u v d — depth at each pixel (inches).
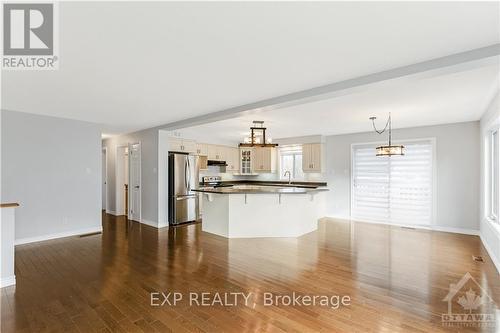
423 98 140.9
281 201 203.9
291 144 307.6
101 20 67.2
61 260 147.3
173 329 84.7
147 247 172.6
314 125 227.0
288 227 204.2
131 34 74.5
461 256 155.9
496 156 168.4
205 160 291.6
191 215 256.8
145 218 247.1
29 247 171.0
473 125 206.8
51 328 85.0
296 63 95.4
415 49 84.4
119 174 288.8
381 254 159.2
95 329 84.5
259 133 280.2
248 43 80.7
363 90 114.3
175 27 71.2
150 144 240.8
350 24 70.1
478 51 83.4
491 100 144.6
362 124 221.3
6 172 168.4
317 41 79.4
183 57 90.0
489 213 176.4
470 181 208.2
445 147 219.0
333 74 106.0
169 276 125.6
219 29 72.5
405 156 241.1
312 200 223.3
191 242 184.9
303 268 136.1
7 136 168.7
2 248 114.8
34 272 130.3
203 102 148.3
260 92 129.8
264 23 69.6
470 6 61.9
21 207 175.3
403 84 119.0
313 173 303.4
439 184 222.2
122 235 203.6
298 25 70.6
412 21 68.5
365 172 265.0
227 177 345.7
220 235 204.2
